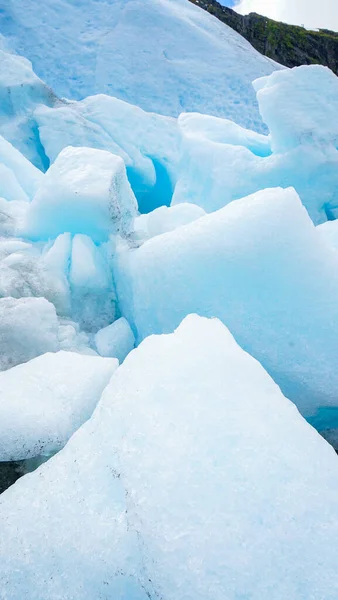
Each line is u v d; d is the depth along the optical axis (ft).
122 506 4.01
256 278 7.65
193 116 24.64
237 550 3.44
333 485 3.94
